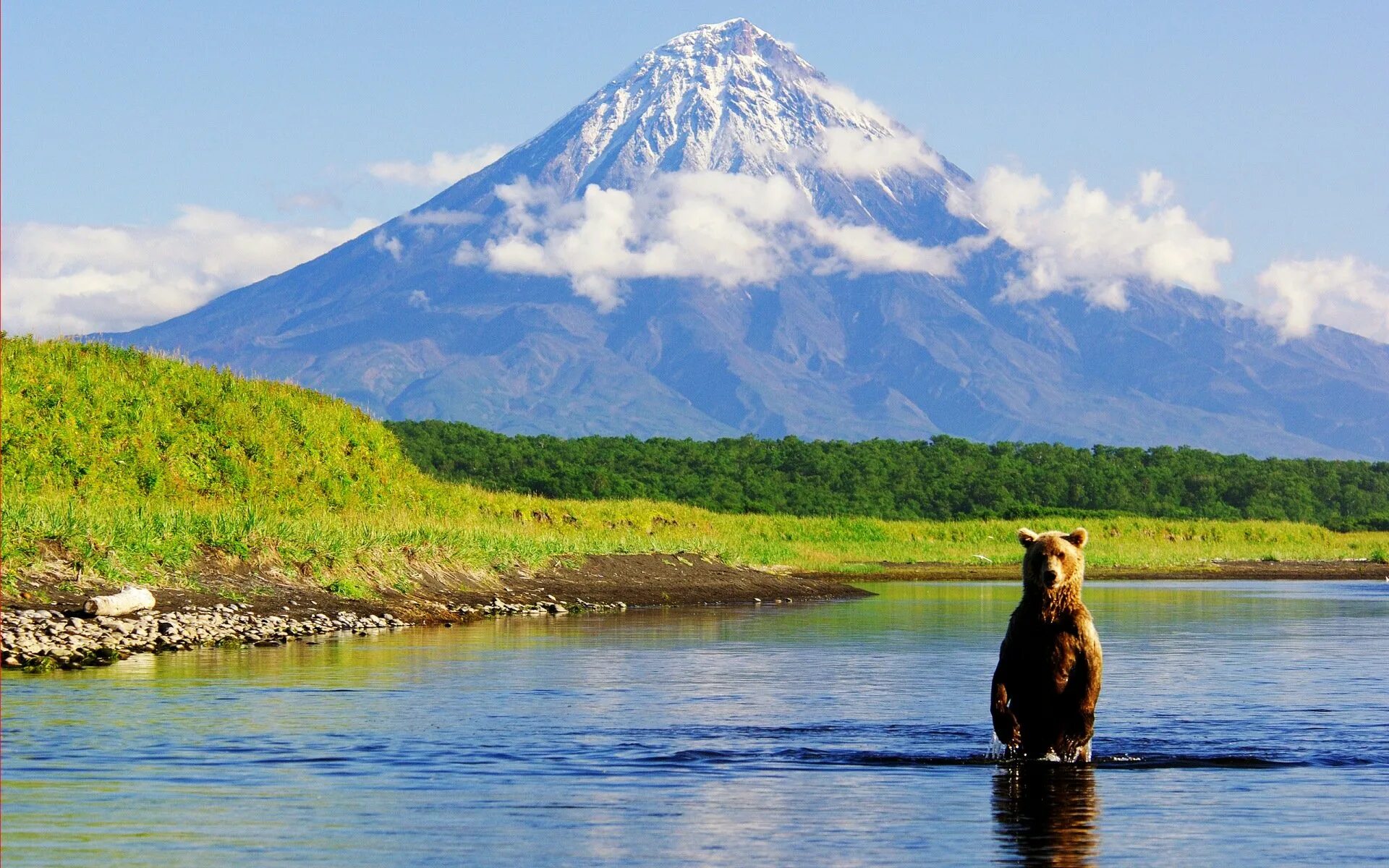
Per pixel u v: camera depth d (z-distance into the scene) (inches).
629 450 7416.3
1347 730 912.3
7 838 616.4
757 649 1413.6
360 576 1824.6
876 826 655.1
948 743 861.8
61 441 2075.5
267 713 940.6
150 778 736.3
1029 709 794.2
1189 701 1044.5
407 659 1277.1
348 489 2471.7
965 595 2508.6
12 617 1339.8
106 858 587.5
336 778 745.0
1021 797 715.4
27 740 831.7
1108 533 4827.8
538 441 7406.5
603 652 1364.4
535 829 643.5
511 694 1048.2
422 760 795.4
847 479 7234.3
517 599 2022.6
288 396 2652.6
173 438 2255.2
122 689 1040.2
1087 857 603.5
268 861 587.5
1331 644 1503.4
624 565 2406.5
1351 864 594.2
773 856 602.9
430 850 606.9
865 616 1931.6
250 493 2258.9
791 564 3240.7
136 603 1434.5
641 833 639.8
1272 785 746.8
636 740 863.1
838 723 933.8
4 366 2175.2
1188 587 3016.7
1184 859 602.2
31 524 1535.4
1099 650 791.1
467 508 2765.7
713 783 745.6
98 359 2423.7
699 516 3838.6
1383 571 3764.8
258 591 1657.2
